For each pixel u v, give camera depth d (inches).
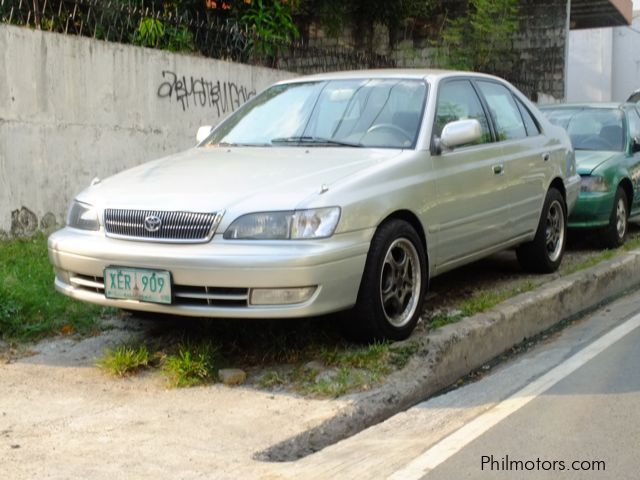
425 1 690.2
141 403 177.3
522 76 714.8
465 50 681.0
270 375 188.9
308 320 212.8
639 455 152.2
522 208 263.9
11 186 309.3
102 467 145.9
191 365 189.9
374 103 233.1
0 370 197.5
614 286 299.9
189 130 382.3
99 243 191.9
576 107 391.2
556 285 267.1
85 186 337.4
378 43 698.8
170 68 370.6
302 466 148.4
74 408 174.6
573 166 308.0
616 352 219.5
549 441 159.5
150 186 198.2
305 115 237.5
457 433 164.9
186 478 142.0
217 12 488.7
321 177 193.5
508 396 188.9
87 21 354.0
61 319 228.1
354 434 169.5
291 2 517.7
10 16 316.8
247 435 160.1
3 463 147.3
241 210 181.8
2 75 303.3
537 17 705.0
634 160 361.7
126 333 223.1
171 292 182.9
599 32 1165.7
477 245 240.8
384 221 200.1
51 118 322.0
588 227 333.1
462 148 234.7
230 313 180.9
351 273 186.1
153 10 419.5
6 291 228.8
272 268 176.7
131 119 354.3
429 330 214.7
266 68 426.9
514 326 234.8
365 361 191.9
